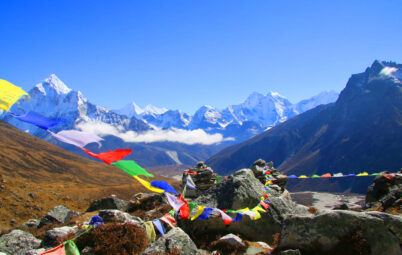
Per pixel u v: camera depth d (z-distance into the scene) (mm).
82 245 13977
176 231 14375
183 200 13094
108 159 8031
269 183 24484
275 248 14172
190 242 14211
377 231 12453
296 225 13750
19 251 16094
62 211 28172
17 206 64062
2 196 65125
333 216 13125
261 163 29891
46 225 25312
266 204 18641
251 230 18078
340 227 12844
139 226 15070
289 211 19438
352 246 12375
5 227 54406
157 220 15125
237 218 14234
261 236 17953
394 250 12109
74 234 14789
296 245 13477
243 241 16547
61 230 16000
